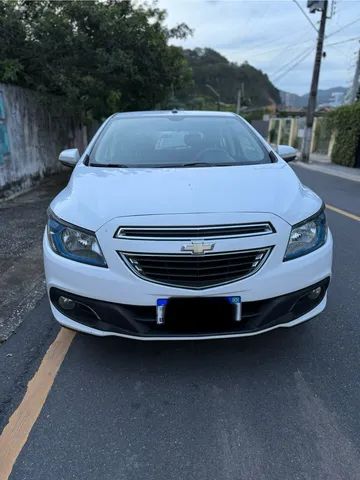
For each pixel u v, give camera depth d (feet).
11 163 29.17
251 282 8.38
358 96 83.97
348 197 31.91
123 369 9.56
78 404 8.47
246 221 8.37
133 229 8.28
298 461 7.12
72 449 7.39
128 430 7.82
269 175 10.23
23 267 15.72
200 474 6.89
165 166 11.28
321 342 10.55
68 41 33.37
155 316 8.51
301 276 8.79
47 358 9.99
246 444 7.48
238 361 9.80
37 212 24.35
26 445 7.48
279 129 105.81
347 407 8.34
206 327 8.63
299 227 8.86
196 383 9.09
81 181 10.16
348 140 59.11
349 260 16.53
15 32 31.94
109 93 38.96
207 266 8.21
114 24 36.14
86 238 8.58
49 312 12.29
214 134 13.06
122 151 12.22
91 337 10.83
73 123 47.24
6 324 11.57
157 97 47.98
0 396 8.70
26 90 32.12
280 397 8.63
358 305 12.53
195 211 8.45
